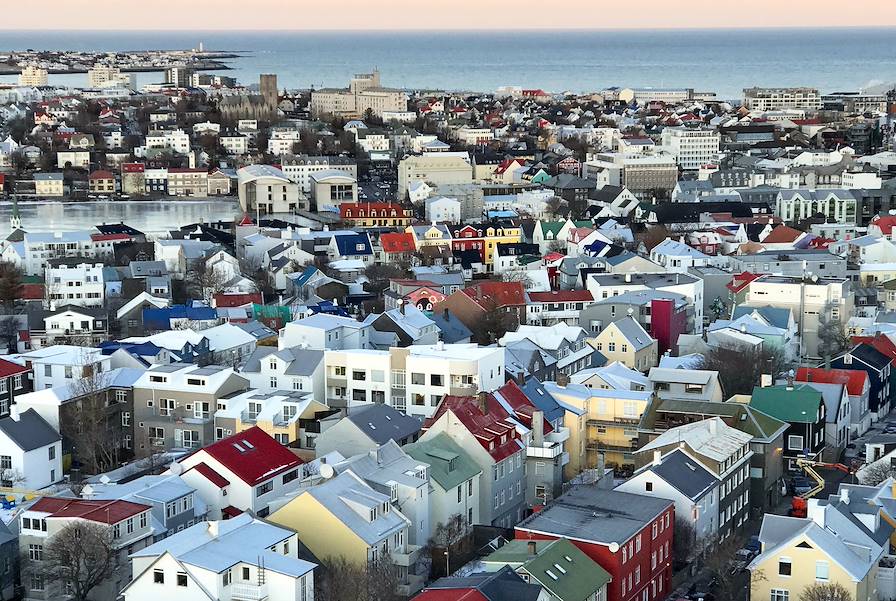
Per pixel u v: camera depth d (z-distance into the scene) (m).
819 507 164.88
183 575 152.00
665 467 186.12
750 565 163.00
